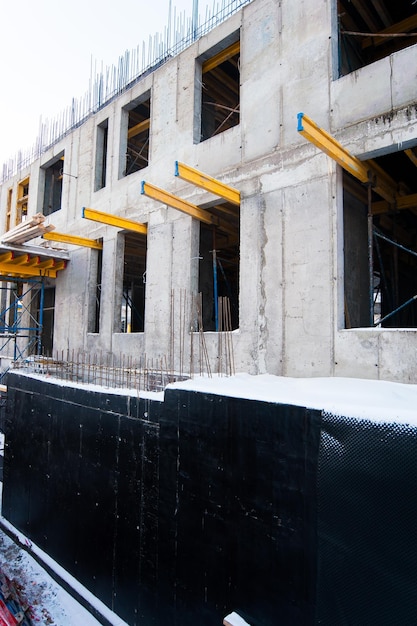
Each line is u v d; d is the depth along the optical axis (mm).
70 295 13938
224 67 11422
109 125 13031
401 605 3059
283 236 7773
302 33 7863
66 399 7773
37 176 17156
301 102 7738
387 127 6562
